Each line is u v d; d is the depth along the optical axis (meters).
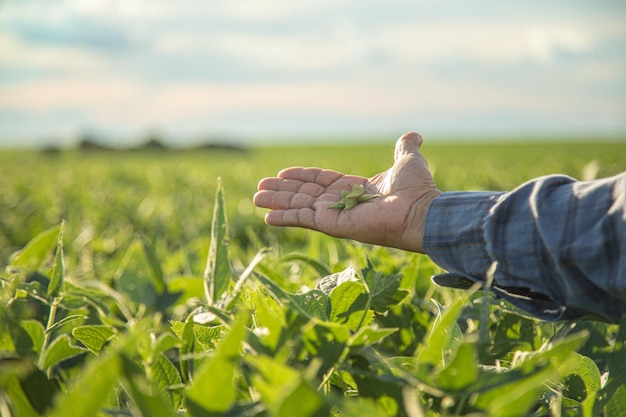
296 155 34.75
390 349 1.28
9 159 29.17
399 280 1.06
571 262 0.98
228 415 0.71
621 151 28.02
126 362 0.68
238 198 7.07
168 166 17.45
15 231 4.18
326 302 1.04
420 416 0.70
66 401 0.64
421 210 1.21
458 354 0.73
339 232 1.28
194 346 1.03
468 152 31.84
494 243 1.07
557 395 0.96
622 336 0.93
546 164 12.91
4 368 0.82
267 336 0.82
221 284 1.12
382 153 35.72
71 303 1.27
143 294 1.76
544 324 1.39
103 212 5.28
